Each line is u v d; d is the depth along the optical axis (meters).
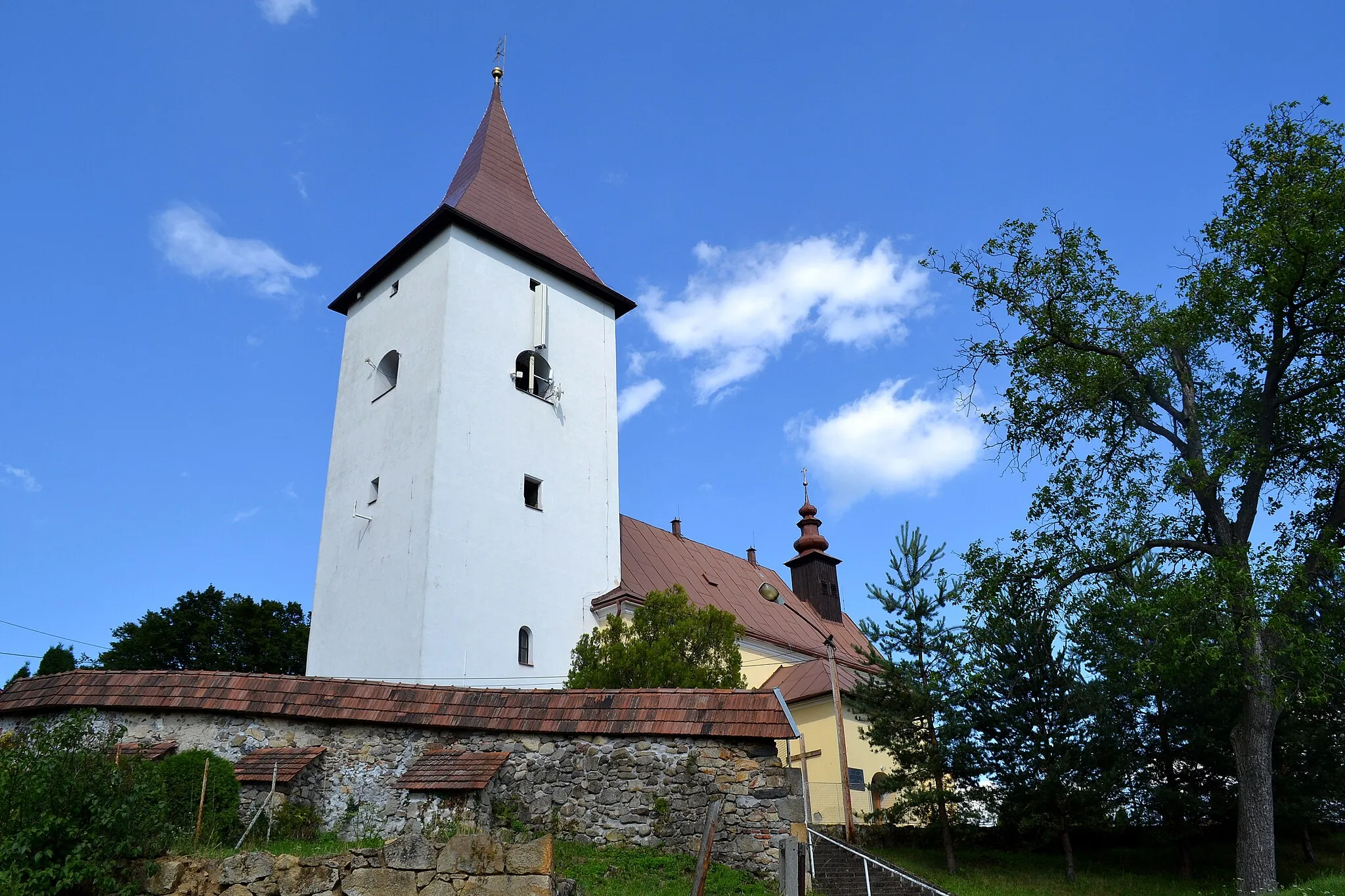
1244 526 18.75
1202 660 17.19
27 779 8.62
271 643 39.31
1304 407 19.38
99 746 10.09
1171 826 20.55
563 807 13.22
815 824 20.41
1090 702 19.91
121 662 37.31
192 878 8.56
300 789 13.43
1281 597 16.28
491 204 29.52
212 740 13.89
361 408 27.72
